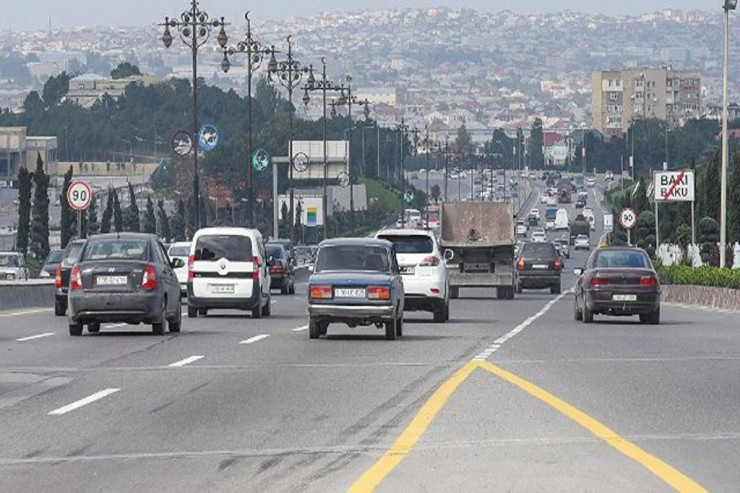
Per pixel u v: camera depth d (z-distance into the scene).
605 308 82.31
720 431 35.38
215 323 81.31
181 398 43.06
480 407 40.16
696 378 48.34
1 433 36.19
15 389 45.59
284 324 80.25
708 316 94.69
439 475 29.20
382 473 29.42
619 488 27.61
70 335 69.56
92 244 70.00
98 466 31.20
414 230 84.56
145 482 29.23
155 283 69.00
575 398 42.38
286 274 136.12
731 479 28.48
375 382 47.22
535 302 118.44
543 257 143.50
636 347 62.16
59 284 88.75
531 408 39.94
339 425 37.00
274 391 44.75
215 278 87.75
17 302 102.12
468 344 64.06
